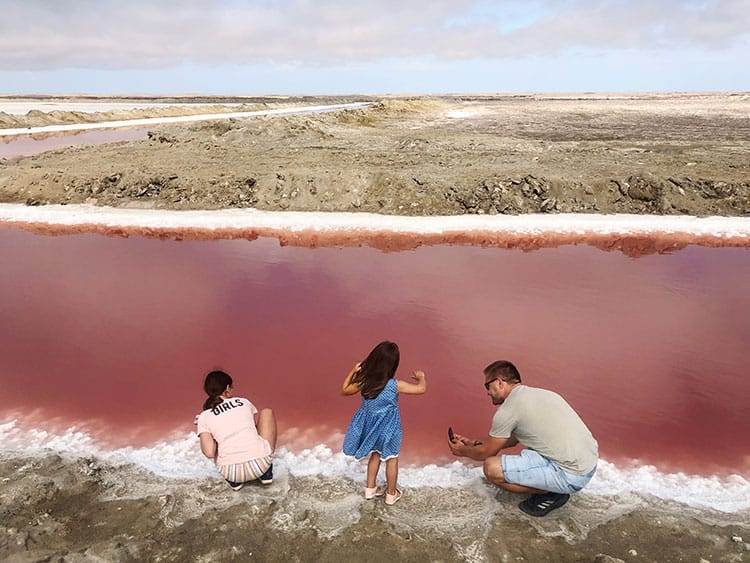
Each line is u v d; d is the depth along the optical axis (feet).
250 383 17.49
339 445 14.21
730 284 25.61
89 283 27.27
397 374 17.84
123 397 16.80
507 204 40.14
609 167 47.57
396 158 56.34
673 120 120.06
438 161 53.62
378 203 41.57
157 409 16.08
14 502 11.85
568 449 10.48
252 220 39.06
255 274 28.40
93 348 20.20
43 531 11.03
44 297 25.40
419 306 23.66
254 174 46.96
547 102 276.82
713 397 16.20
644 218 37.27
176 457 13.75
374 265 29.53
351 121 114.73
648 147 64.23
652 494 12.04
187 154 62.75
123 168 51.65
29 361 19.26
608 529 10.96
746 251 30.45
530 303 23.75
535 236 34.22
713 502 11.78
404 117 138.00
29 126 124.47
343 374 18.02
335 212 41.09
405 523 11.27
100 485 12.63
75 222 39.50
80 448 14.24
